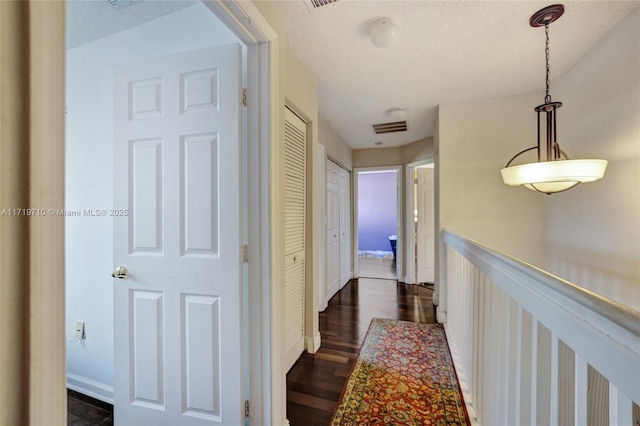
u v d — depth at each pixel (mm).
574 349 685
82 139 1800
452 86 2533
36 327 409
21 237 395
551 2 1515
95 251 1784
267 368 1326
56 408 431
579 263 2150
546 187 1710
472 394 1653
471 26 1712
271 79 1312
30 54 399
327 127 3543
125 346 1457
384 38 1688
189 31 1582
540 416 892
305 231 2391
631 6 1552
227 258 1316
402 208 4742
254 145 1325
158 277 1409
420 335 2654
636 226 1625
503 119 2756
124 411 1465
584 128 2070
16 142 388
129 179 1444
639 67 1583
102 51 1759
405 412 1638
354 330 2787
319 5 1522
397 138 4223
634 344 521
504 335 1188
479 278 1530
